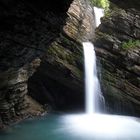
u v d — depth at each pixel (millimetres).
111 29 30672
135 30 29688
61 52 29188
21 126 24000
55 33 17094
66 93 31109
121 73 29219
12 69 17516
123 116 29562
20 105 25234
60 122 27109
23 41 15148
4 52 14789
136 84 28562
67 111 31453
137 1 15688
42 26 15328
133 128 26391
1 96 21406
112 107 29922
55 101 31562
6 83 20969
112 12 31781
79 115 30109
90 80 30156
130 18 29906
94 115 29906
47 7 14539
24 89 24906
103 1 39000
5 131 22094
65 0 15047
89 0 36688
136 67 28594
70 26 29641
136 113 29141
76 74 29375
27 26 14453
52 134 23344
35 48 16781
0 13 12727
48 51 28750
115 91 29219
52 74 29969
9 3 12641
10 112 23484
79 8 31656
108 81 29594
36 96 31422
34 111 27828
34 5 13781
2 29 13461
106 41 30078
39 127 24812
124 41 29859
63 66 28969
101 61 30031
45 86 31109
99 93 30031
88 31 32125
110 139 23094
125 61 29000
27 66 24031
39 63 26938
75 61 29516
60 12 15617
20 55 16047
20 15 13531
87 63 29906
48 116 28922
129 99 28781
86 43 30312
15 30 14039
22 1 13094
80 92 30250
